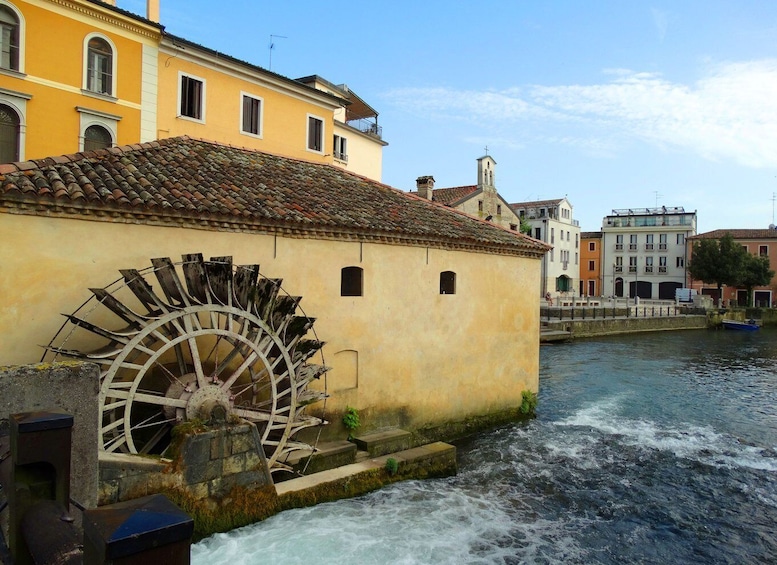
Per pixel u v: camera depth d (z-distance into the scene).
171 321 8.30
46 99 14.87
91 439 4.36
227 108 18.84
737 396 20.41
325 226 11.01
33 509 2.72
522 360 15.96
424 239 12.84
